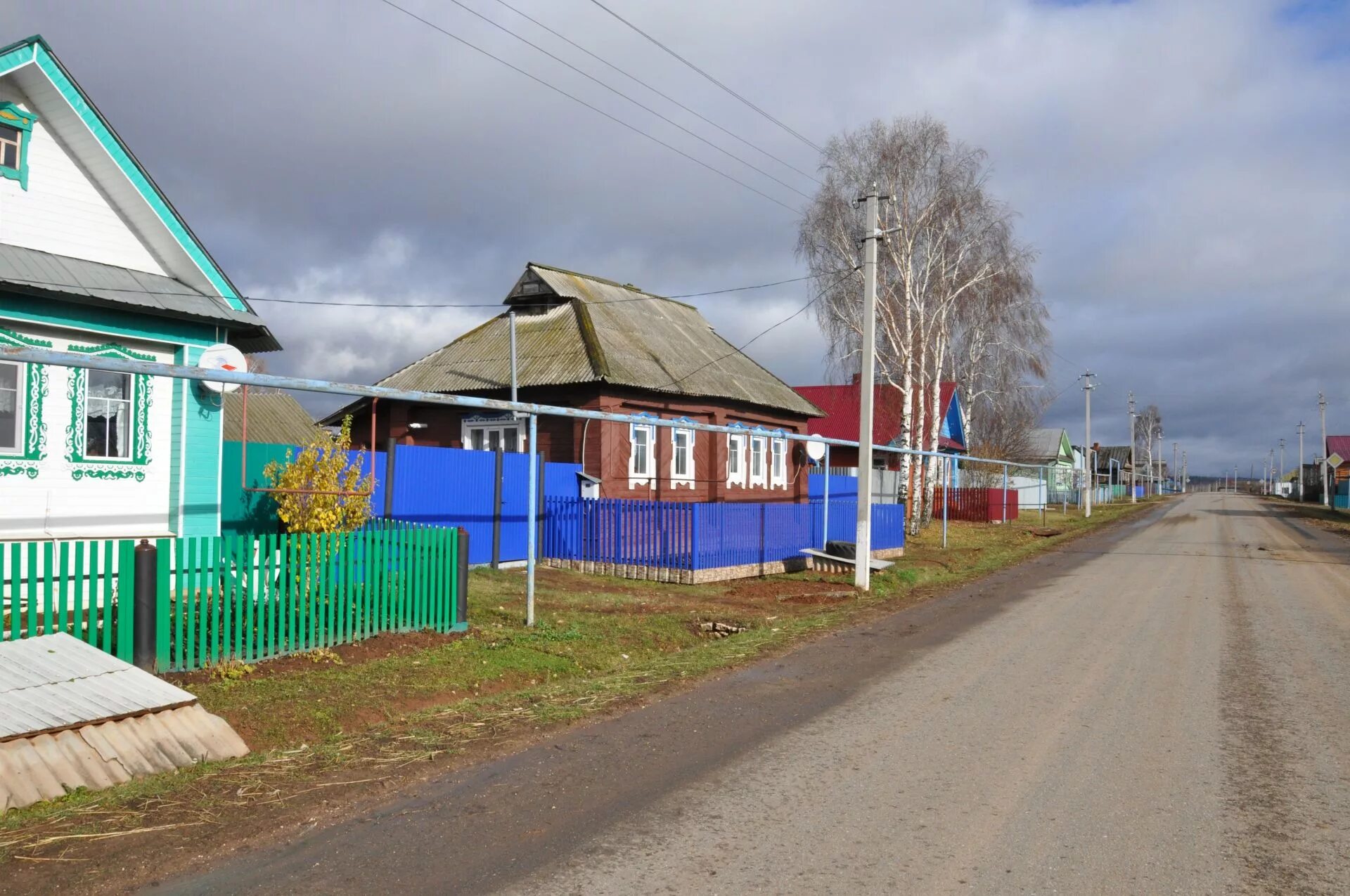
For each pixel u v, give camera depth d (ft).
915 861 14.87
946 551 84.02
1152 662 31.94
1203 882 14.16
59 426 32.83
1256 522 145.07
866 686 28.14
